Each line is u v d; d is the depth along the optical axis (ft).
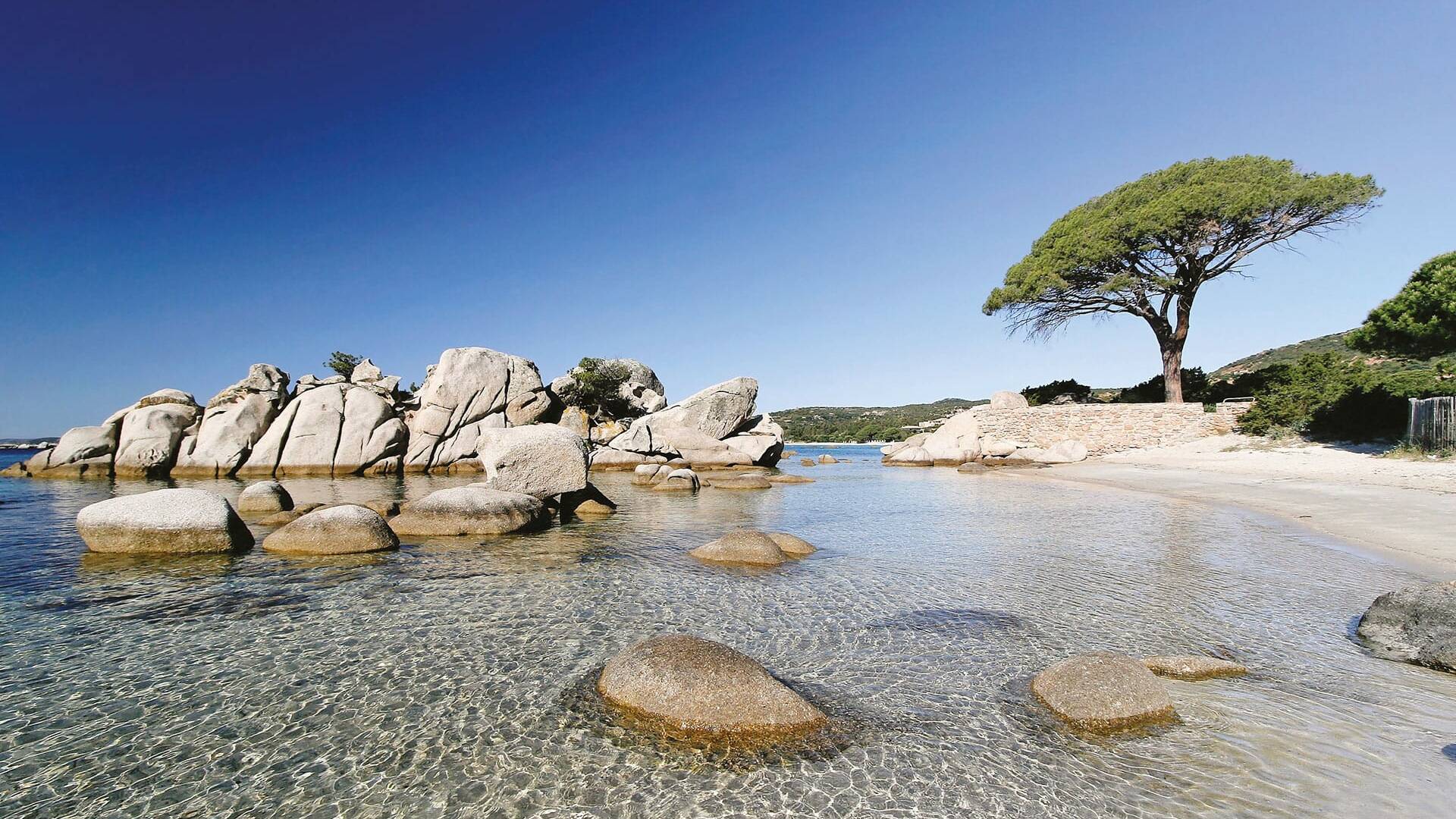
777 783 15.74
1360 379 108.06
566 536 50.93
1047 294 142.00
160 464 112.68
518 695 20.71
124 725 18.69
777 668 22.88
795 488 95.45
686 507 71.31
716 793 15.31
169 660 23.76
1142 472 103.24
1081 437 142.82
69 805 14.83
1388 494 60.39
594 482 109.19
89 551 42.65
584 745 17.53
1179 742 17.54
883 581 35.53
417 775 16.08
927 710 19.58
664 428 139.44
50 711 19.61
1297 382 119.34
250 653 24.48
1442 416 79.97
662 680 19.51
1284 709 19.42
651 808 14.71
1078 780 15.76
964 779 15.84
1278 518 55.01
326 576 36.52
